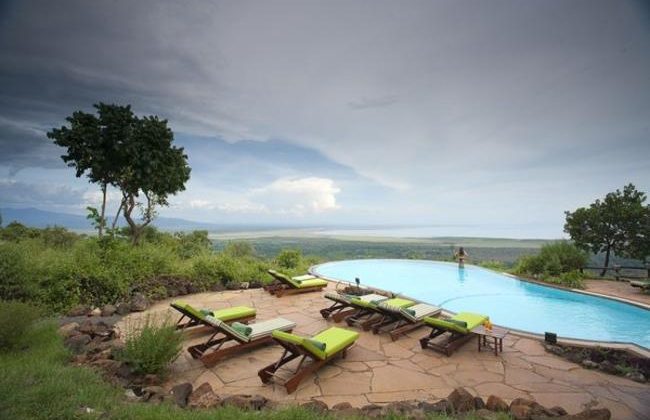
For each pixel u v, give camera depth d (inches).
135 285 345.1
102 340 213.8
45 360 166.1
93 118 545.0
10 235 671.8
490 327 227.6
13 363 158.9
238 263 469.4
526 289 497.4
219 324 197.9
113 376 154.9
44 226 700.7
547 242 556.1
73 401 118.9
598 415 129.0
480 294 473.4
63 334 214.4
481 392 165.0
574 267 508.7
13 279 273.6
